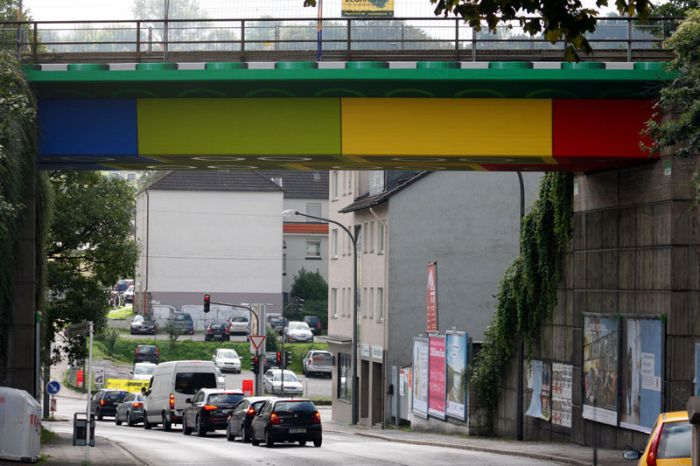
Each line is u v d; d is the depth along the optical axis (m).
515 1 23.75
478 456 55.50
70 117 49.66
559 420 60.69
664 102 42.03
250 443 68.12
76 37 51.34
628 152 48.88
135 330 168.62
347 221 115.06
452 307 95.44
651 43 50.59
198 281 186.50
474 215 96.00
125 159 50.91
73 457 52.03
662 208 49.03
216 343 163.50
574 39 23.83
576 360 58.53
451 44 49.34
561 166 53.84
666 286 48.53
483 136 48.66
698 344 46.88
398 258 96.44
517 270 65.62
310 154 48.97
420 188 96.50
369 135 48.75
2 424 43.50
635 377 50.91
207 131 49.25
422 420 85.06
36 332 51.22
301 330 170.50
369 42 49.38
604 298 55.09
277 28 50.09
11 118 42.00
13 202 43.88
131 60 50.06
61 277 88.06
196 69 47.19
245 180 189.25
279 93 48.75
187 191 186.38
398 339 96.56
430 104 48.69
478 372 70.75
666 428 25.42
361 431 88.50
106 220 88.44
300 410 64.31
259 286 187.62
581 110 48.88
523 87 48.03
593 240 56.47
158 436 78.00
